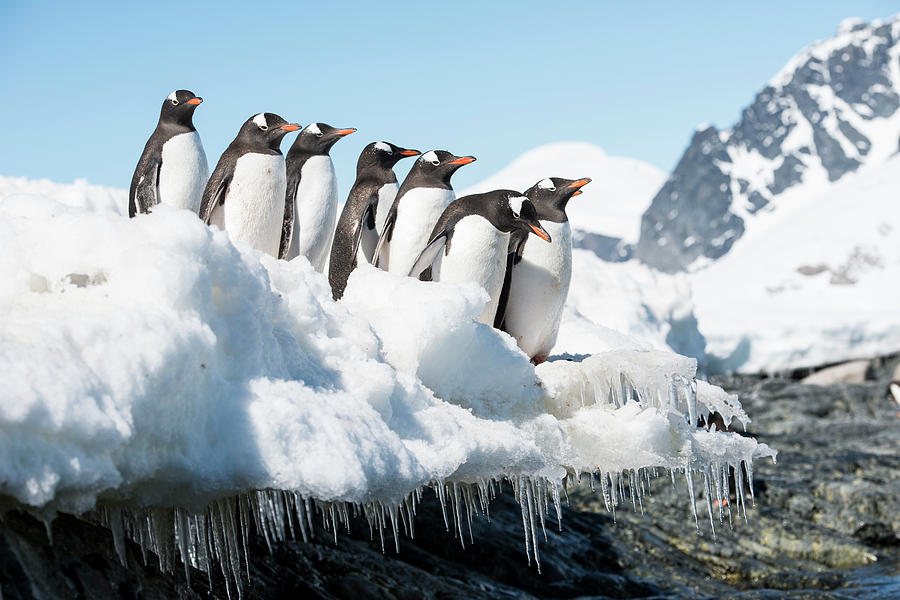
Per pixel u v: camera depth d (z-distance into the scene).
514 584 8.22
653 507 11.07
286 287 4.52
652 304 19.42
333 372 4.36
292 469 3.64
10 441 2.98
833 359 25.69
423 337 4.98
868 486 11.45
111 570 3.74
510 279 7.06
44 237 3.80
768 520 10.57
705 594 8.71
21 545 3.42
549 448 5.49
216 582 4.91
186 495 3.63
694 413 6.17
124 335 3.38
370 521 4.66
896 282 28.44
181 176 8.18
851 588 8.39
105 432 3.17
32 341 3.21
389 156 8.47
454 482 4.98
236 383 3.82
